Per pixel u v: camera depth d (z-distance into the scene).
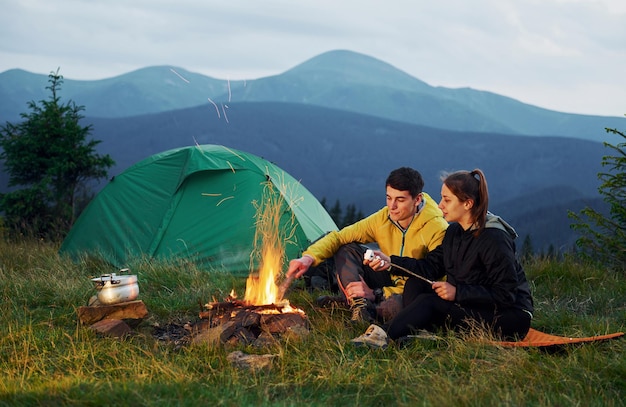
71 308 5.53
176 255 7.78
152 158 8.90
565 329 5.14
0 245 8.88
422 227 5.27
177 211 8.22
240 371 3.95
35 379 3.74
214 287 6.40
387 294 5.35
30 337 4.47
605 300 6.17
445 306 4.61
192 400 3.39
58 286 6.15
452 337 4.40
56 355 4.22
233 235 7.86
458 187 4.42
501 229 4.49
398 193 5.19
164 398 3.40
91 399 3.34
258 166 8.55
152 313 5.52
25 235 12.57
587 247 7.82
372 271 5.61
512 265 4.39
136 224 8.24
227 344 4.50
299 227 7.95
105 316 4.96
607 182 7.95
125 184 8.72
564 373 3.86
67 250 8.52
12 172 14.30
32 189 13.59
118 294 4.98
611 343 4.44
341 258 5.57
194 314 5.63
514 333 4.53
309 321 5.03
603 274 7.02
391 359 4.25
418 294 4.87
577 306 6.05
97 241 8.32
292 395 3.65
